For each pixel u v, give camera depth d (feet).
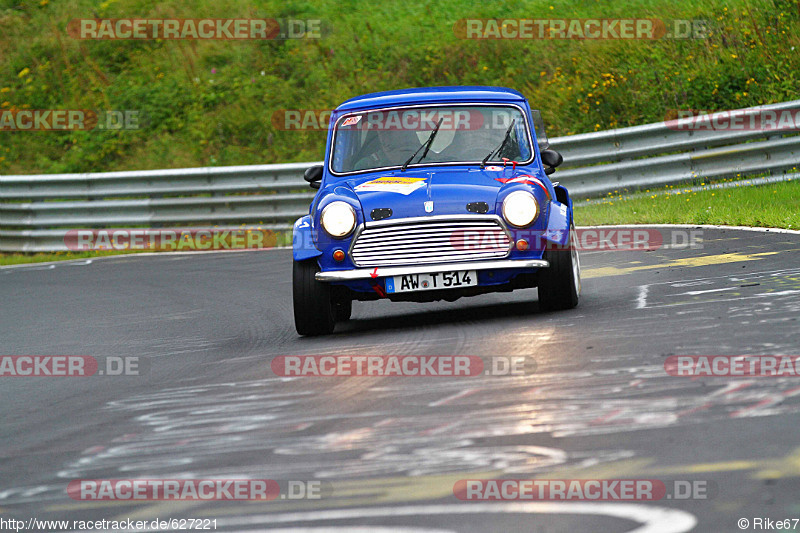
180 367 83.30
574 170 200.85
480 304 106.42
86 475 50.60
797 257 107.65
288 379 71.10
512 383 61.41
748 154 189.78
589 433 47.85
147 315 122.52
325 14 310.04
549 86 256.32
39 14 333.21
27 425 66.18
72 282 167.63
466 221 88.63
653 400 53.11
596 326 79.46
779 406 49.29
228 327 106.11
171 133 279.08
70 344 104.32
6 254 227.20
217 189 217.15
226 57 299.79
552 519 36.60
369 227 89.15
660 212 168.66
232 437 55.16
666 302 88.33
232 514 41.11
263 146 268.82
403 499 40.57
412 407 57.72
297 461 48.42
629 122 236.02
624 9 279.90
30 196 227.40
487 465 44.29
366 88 275.39
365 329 94.84
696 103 231.50
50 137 286.87
